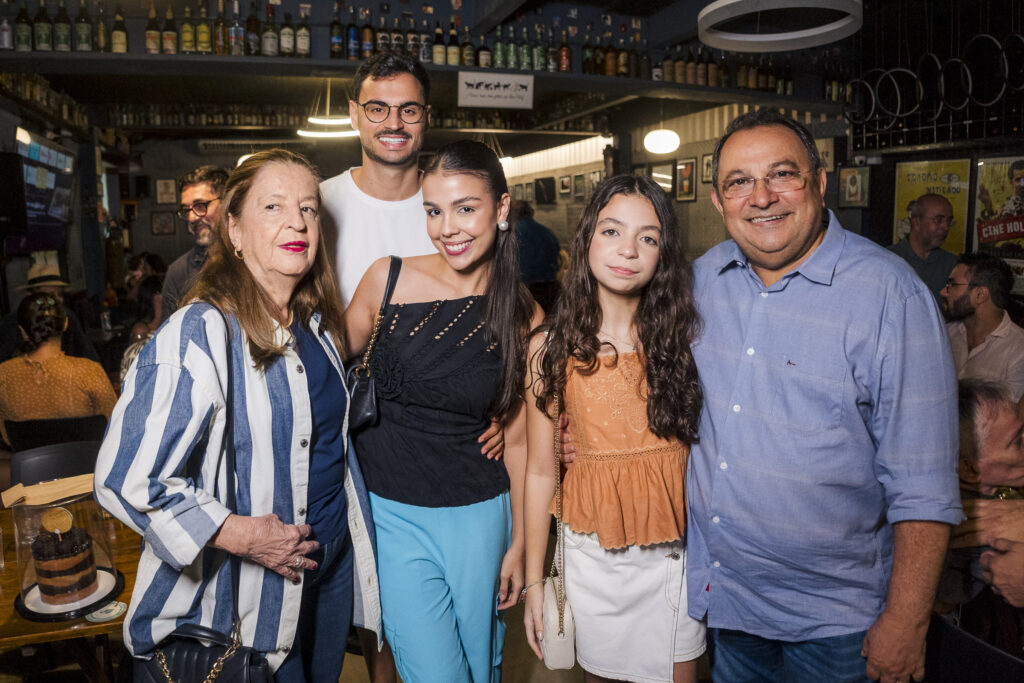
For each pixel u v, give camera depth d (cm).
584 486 168
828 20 463
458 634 183
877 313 137
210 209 254
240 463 141
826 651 151
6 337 370
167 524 128
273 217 143
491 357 176
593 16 581
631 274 156
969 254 233
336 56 493
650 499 164
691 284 163
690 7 554
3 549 186
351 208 211
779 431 146
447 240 170
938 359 134
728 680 170
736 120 147
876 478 144
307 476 149
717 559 160
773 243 140
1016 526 170
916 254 454
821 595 150
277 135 1127
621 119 927
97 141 898
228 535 133
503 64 537
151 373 130
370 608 173
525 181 1228
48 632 149
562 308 166
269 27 465
